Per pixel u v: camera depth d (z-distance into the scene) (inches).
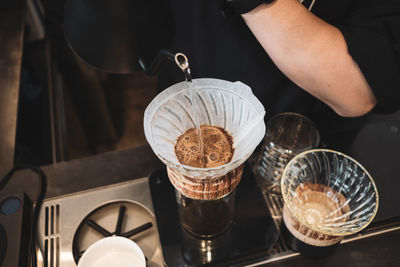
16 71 40.1
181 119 20.6
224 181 19.7
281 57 24.1
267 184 27.7
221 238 24.2
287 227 23.0
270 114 37.0
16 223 24.6
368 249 24.1
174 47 39.2
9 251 23.4
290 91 35.4
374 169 27.5
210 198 20.6
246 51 33.9
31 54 49.0
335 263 23.6
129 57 18.6
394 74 23.5
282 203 26.7
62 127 48.5
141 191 27.4
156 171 27.9
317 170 24.2
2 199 25.9
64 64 54.1
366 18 24.3
